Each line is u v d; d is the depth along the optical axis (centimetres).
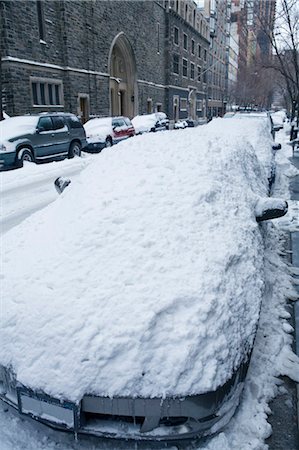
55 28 2267
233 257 256
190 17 5106
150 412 198
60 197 364
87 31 2561
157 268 236
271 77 5822
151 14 3809
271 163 701
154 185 297
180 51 4769
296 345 310
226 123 891
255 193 379
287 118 4669
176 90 4759
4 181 1037
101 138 1859
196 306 218
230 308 229
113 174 324
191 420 203
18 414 224
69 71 2381
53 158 1448
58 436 221
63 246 262
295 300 383
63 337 210
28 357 210
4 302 237
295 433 234
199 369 201
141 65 3656
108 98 2938
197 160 333
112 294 224
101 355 202
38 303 227
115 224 269
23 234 311
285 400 258
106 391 197
